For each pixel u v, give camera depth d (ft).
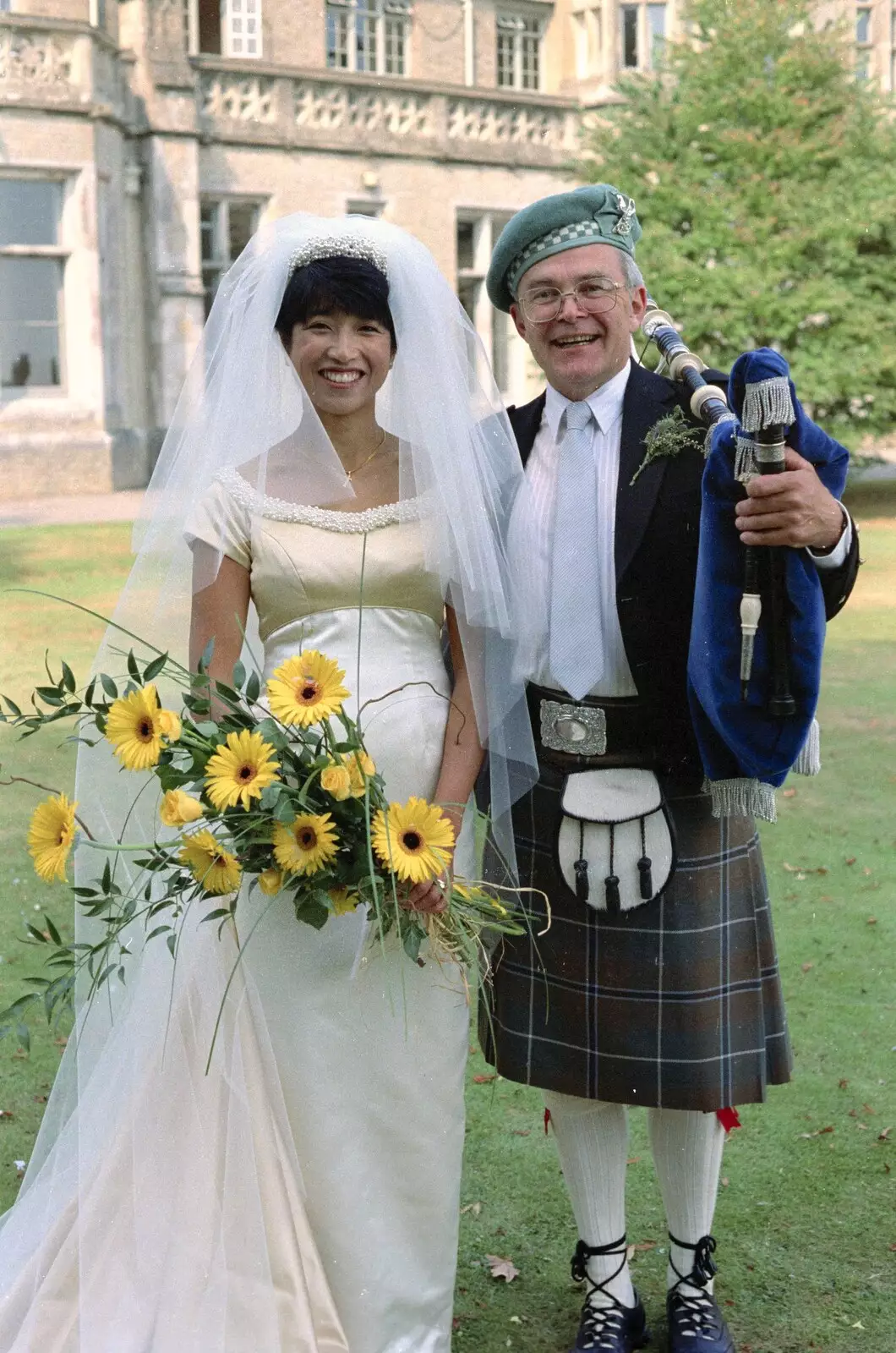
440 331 6.89
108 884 6.54
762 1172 9.06
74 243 49.29
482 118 59.11
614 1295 7.47
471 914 6.68
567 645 7.18
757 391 6.18
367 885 6.29
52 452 48.62
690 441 7.15
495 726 7.07
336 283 6.66
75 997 7.11
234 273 6.94
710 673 6.63
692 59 43.27
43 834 6.50
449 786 7.03
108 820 7.14
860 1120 9.67
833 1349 7.36
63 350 50.21
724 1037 7.24
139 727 6.24
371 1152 6.88
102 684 6.49
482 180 59.21
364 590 6.88
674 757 7.22
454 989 7.05
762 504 6.24
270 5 55.16
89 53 48.24
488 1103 10.11
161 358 52.85
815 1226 8.46
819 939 12.75
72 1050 7.38
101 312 49.90
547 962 7.43
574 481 7.29
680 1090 7.17
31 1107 9.91
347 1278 6.83
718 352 42.16
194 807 6.12
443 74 60.54
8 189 48.57
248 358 6.84
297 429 6.87
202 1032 6.74
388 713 6.91
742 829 7.48
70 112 48.11
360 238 6.79
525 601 7.32
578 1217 7.57
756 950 7.45
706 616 6.64
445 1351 7.15
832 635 26.73
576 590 7.18
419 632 7.06
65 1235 6.92
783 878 14.37
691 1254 7.47
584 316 7.20
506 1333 7.61
